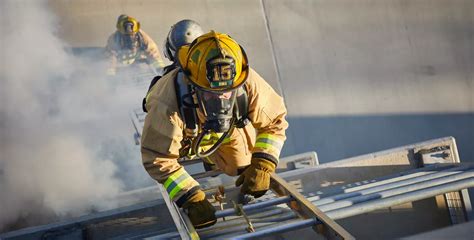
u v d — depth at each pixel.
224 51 3.12
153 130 3.28
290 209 4.17
